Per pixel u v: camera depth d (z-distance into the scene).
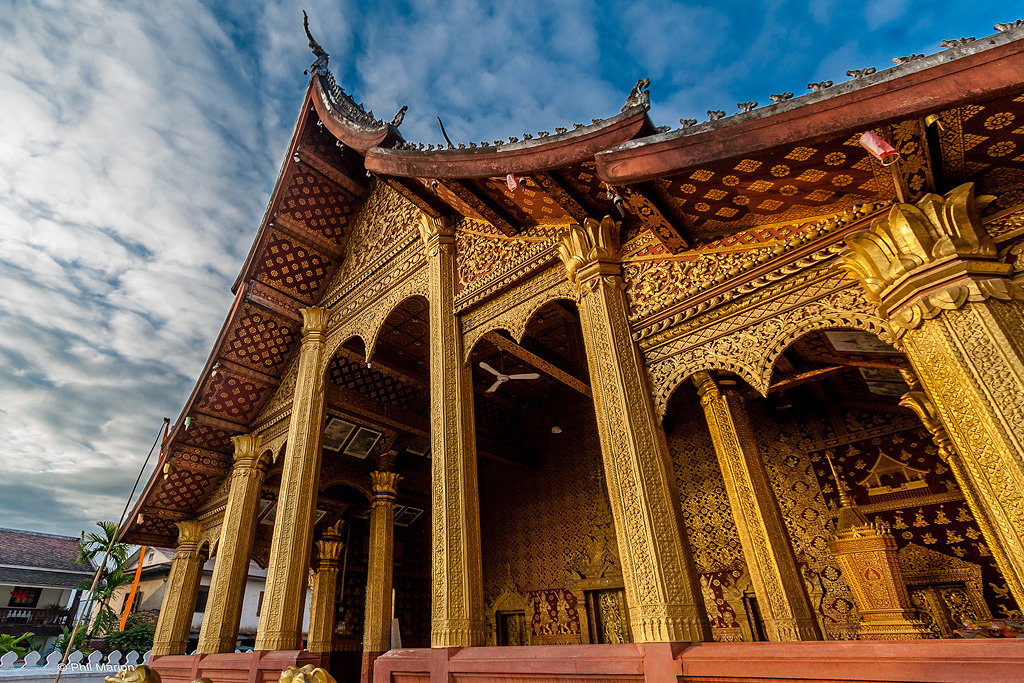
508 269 6.05
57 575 25.03
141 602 23.08
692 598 3.65
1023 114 2.78
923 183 3.30
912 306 3.13
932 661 2.54
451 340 6.32
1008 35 2.52
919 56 2.76
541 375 11.39
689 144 3.48
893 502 8.14
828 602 8.13
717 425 7.18
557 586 10.94
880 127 2.90
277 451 9.14
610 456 4.29
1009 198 3.19
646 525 3.88
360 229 9.35
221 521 10.23
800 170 3.50
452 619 4.95
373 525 10.30
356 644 11.18
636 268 4.90
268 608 6.98
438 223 7.08
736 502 6.76
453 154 5.22
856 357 6.90
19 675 10.52
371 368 9.47
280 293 9.41
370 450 10.64
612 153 3.75
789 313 3.90
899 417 8.57
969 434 2.82
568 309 8.77
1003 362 2.75
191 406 9.57
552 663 3.99
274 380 9.95
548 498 11.79
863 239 3.47
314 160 8.85
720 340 4.19
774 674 2.98
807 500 8.80
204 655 7.80
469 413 6.00
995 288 2.92
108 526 21.28
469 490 5.57
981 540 7.35
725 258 4.35
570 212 5.09
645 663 3.50
